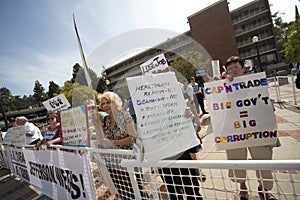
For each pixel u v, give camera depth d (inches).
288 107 205.9
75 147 75.0
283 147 108.9
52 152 93.8
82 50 44.8
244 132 60.9
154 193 47.4
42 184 112.1
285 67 1197.7
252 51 1316.4
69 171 82.0
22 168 141.9
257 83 60.8
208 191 72.9
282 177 76.2
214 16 1069.1
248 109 60.9
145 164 45.7
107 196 69.7
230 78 61.4
